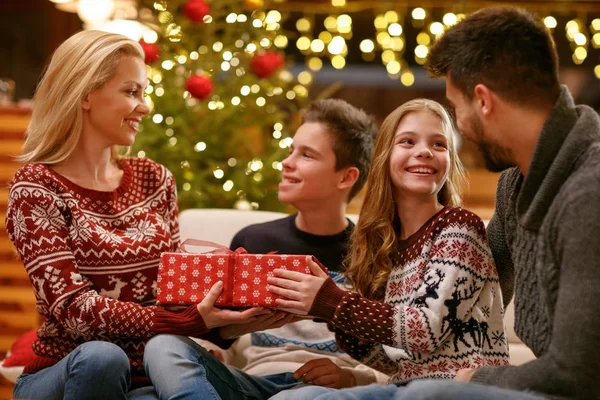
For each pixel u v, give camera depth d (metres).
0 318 3.52
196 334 1.73
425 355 1.69
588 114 1.48
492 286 1.72
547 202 1.45
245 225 2.41
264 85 3.12
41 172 1.81
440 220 1.73
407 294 1.74
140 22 3.34
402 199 1.82
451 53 1.56
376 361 1.82
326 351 2.03
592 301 1.31
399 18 4.78
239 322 1.73
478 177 4.12
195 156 3.00
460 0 4.77
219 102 3.03
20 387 1.79
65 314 1.74
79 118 1.84
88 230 1.81
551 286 1.42
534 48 1.49
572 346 1.32
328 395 1.48
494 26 1.51
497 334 1.73
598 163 1.38
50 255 1.75
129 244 1.85
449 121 1.84
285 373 1.95
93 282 1.82
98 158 1.90
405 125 1.80
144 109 1.91
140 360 1.85
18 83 5.80
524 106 1.50
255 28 3.15
